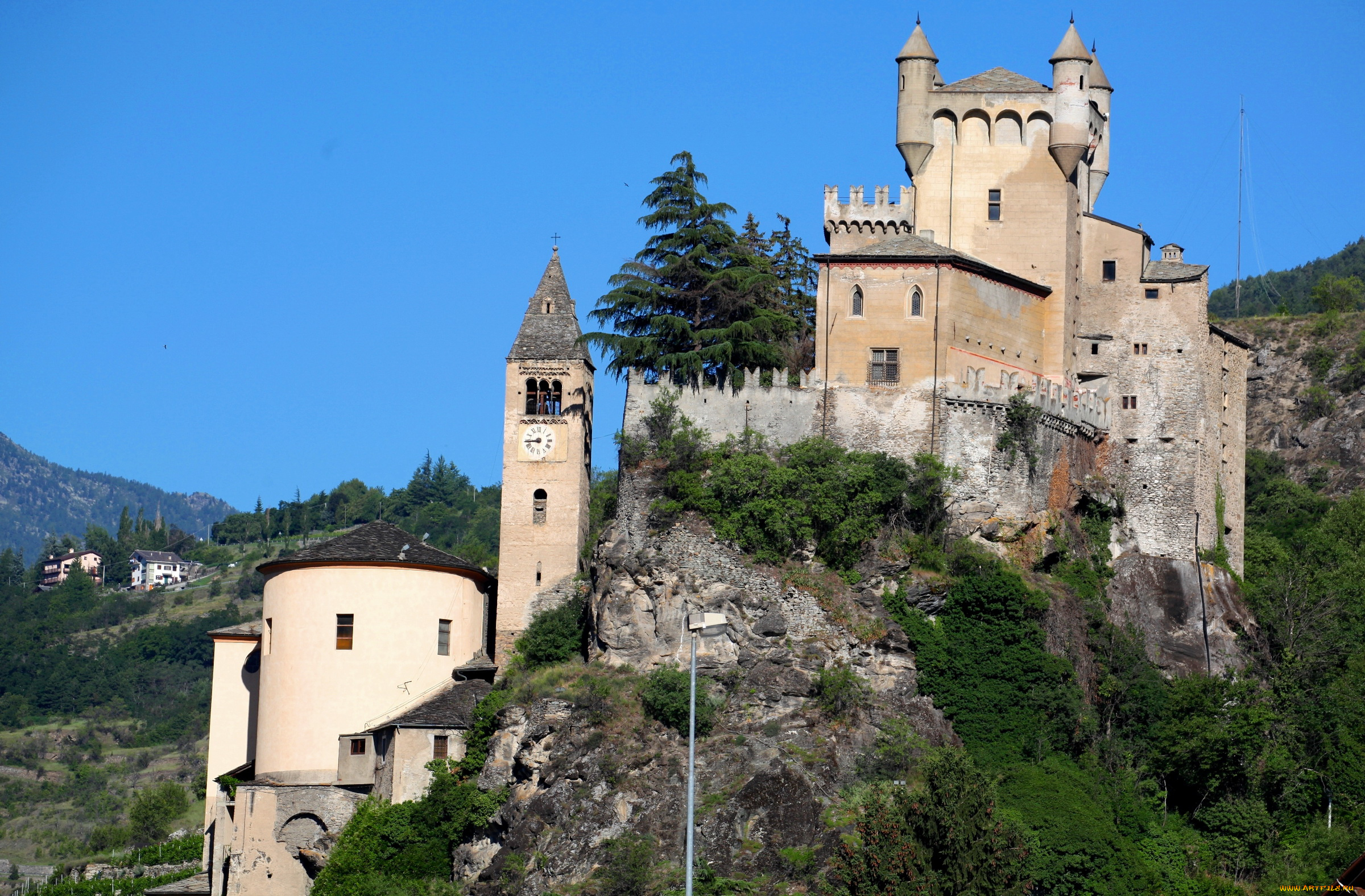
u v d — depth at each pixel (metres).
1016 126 106.81
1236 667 100.44
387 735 91.56
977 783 71.25
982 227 106.12
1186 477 104.00
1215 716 89.25
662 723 86.12
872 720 85.44
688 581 91.75
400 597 95.19
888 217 106.81
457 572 97.81
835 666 88.12
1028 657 88.25
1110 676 92.38
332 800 91.81
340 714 93.06
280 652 94.56
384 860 88.12
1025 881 71.19
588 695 88.00
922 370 97.56
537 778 86.38
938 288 98.25
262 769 93.69
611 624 92.69
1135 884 79.31
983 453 96.81
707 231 104.19
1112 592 101.19
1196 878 82.38
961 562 92.00
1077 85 105.88
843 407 97.81
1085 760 86.81
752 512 92.44
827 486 92.44
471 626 98.94
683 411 98.25
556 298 105.62
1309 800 87.00
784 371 98.88
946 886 67.12
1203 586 102.38
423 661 95.31
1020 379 100.19
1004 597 89.38
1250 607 104.75
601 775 83.88
